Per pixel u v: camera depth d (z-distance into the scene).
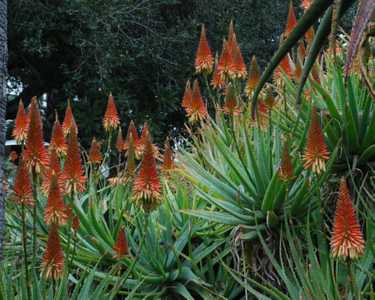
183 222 4.77
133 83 13.07
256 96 2.46
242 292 4.25
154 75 13.04
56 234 3.49
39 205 4.99
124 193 4.95
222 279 4.38
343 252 2.95
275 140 4.47
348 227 2.95
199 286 4.36
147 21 12.79
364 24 1.77
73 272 4.57
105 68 11.92
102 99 12.40
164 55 13.02
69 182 3.99
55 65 13.29
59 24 12.36
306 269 3.68
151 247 4.47
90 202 4.70
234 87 4.49
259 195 4.25
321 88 4.10
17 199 3.61
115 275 4.40
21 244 4.86
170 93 12.76
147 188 3.77
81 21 11.88
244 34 13.25
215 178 4.40
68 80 13.10
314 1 2.09
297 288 3.64
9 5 12.09
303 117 4.54
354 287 3.06
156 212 4.78
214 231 4.48
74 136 4.04
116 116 5.36
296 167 4.10
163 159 5.11
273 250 4.13
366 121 4.14
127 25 12.79
